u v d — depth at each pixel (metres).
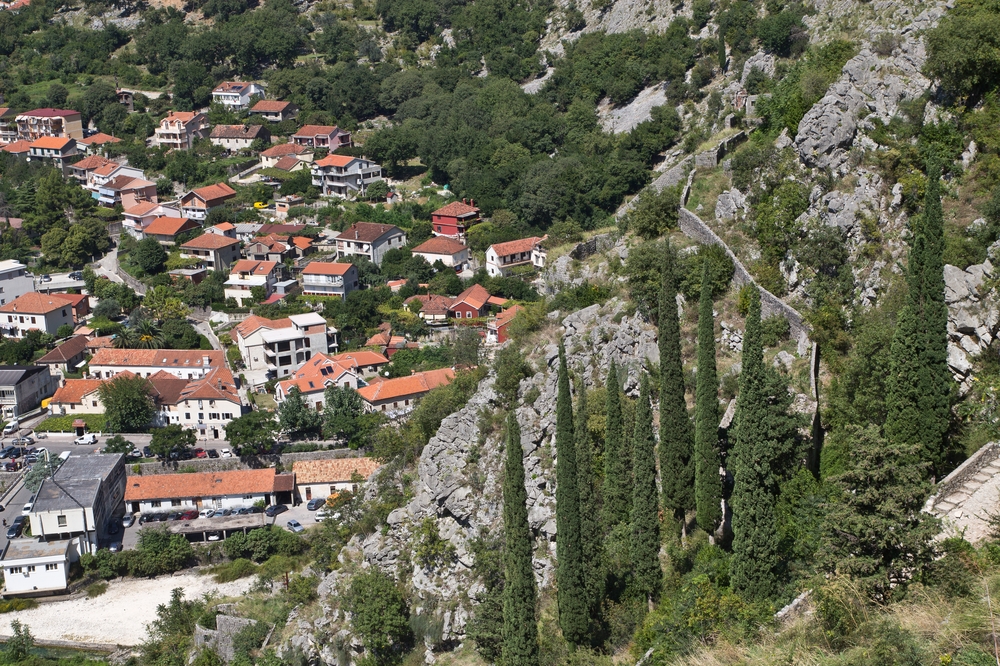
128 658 88.44
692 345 64.31
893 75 68.06
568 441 51.66
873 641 37.44
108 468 114.00
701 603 46.31
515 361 69.12
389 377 135.50
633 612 53.62
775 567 48.00
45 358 146.38
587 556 53.34
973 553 41.44
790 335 62.03
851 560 41.59
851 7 131.75
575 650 52.88
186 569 104.50
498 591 60.25
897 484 42.22
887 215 63.03
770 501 47.56
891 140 65.56
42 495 106.38
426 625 64.25
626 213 88.12
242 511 113.44
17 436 130.00
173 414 130.25
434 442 70.88
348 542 82.31
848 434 49.69
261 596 86.94
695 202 76.56
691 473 54.78
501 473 65.19
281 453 120.88
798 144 70.12
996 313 53.38
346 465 117.19
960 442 50.66
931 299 49.31
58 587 100.81
